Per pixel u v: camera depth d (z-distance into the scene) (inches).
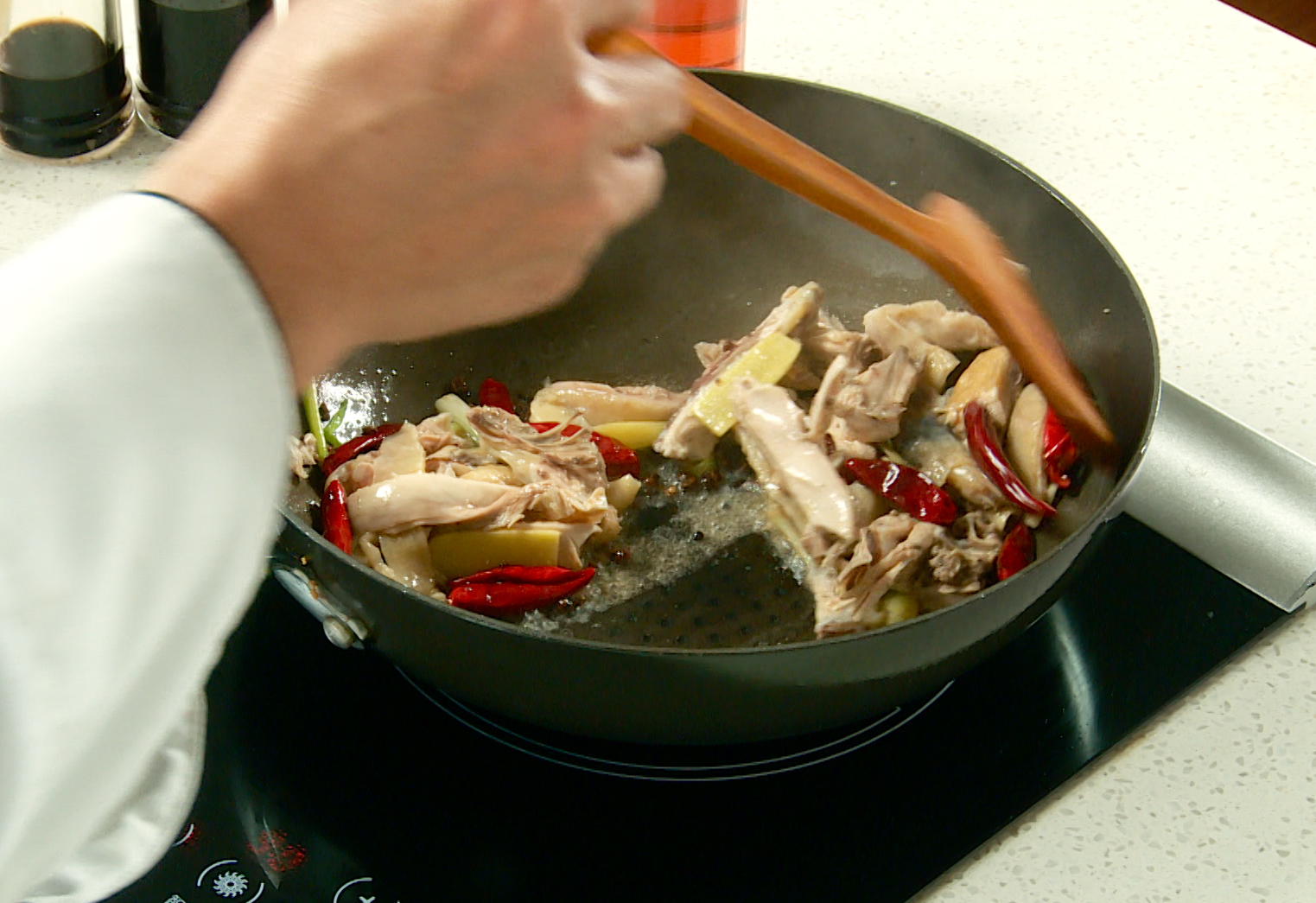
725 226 39.6
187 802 30.7
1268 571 35.2
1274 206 41.1
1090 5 45.7
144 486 22.5
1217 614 34.8
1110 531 35.9
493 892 31.7
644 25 29.3
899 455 37.3
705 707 30.9
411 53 25.9
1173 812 32.6
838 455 36.9
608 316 39.6
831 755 33.2
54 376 21.4
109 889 30.3
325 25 26.1
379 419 37.9
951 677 32.4
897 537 35.8
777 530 36.9
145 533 22.7
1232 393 37.9
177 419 22.7
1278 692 34.0
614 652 30.1
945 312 38.3
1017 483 36.0
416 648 31.4
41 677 21.9
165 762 30.4
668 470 38.0
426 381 38.5
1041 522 36.1
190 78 40.4
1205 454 36.4
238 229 24.7
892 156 37.8
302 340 26.8
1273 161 42.1
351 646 32.8
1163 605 34.9
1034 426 36.6
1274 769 33.1
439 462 36.9
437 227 27.3
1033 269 36.9
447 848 32.1
